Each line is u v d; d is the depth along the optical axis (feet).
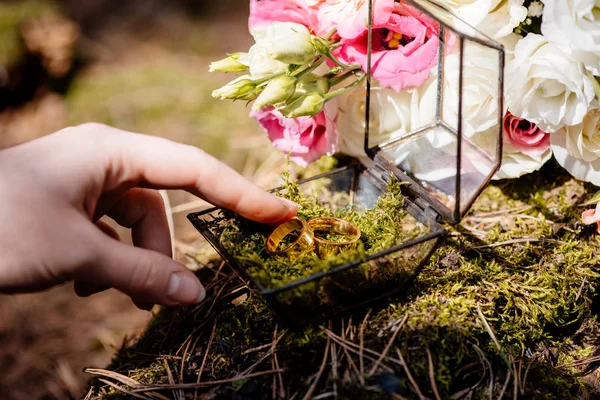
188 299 1.29
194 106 2.87
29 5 3.14
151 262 1.26
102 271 1.25
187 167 1.31
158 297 1.27
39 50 3.04
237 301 1.43
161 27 3.73
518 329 1.35
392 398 1.24
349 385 1.25
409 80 1.35
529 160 1.45
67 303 2.17
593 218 1.39
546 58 1.35
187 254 1.60
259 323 1.36
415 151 1.37
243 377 1.30
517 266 1.41
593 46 1.30
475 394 1.29
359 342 1.30
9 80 2.96
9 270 1.23
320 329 1.31
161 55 3.46
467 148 1.33
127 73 3.19
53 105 3.03
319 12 1.38
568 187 1.53
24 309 2.15
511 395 1.29
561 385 1.32
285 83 1.30
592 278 1.40
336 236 1.39
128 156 1.31
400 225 1.35
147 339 1.47
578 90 1.33
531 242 1.45
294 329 1.32
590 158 1.41
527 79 1.36
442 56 1.35
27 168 1.26
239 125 2.68
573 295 1.38
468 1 1.36
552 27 1.32
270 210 1.33
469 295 1.36
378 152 1.41
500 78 1.26
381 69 1.36
